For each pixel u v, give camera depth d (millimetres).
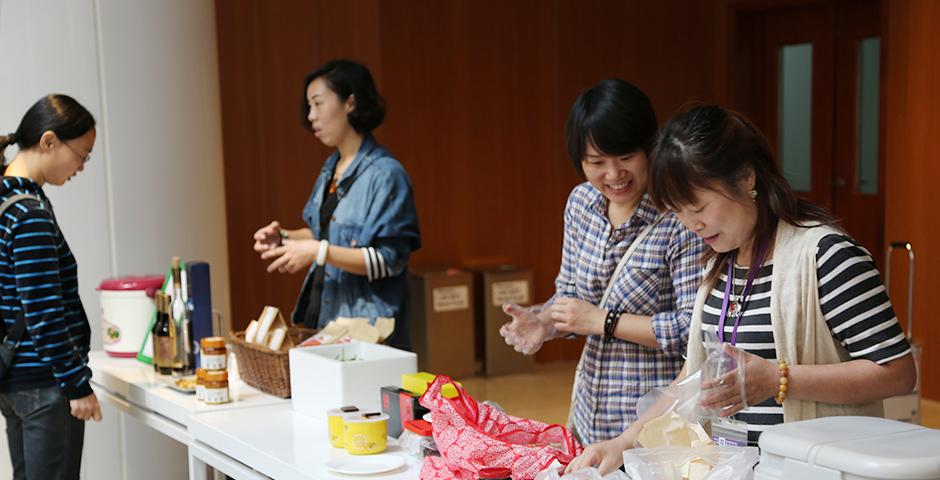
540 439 2025
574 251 2584
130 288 3438
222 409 2740
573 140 2350
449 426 1995
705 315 2016
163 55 4105
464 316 6535
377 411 2438
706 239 1896
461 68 6773
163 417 2941
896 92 5727
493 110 6902
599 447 1868
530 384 6523
